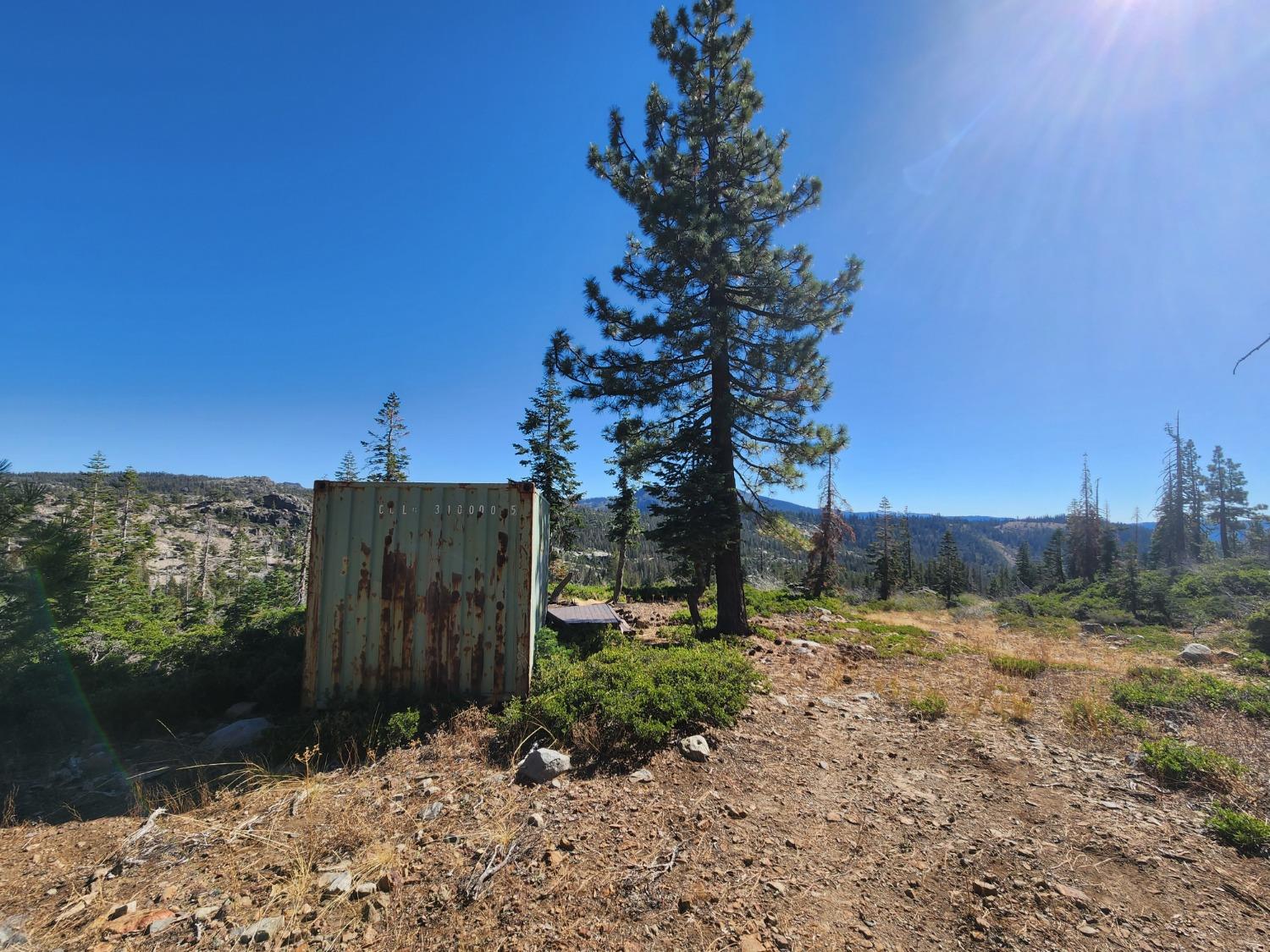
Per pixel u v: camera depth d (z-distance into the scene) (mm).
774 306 12266
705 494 11703
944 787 4293
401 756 4648
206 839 3361
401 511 6035
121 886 2912
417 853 3256
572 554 25141
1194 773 4297
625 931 2652
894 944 2600
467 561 6008
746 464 13383
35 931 2562
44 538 7227
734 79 12961
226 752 4789
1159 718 5797
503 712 5566
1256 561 21922
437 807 3789
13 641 6062
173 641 7457
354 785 4137
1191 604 18109
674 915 2771
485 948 2533
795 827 3656
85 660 6348
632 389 12250
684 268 12195
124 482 34594
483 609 5965
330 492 5980
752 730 5406
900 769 4629
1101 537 44219
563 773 4340
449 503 6078
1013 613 21094
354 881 3002
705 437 12438
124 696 5387
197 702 5848
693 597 12898
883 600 28656
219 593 19828
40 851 3232
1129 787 4254
